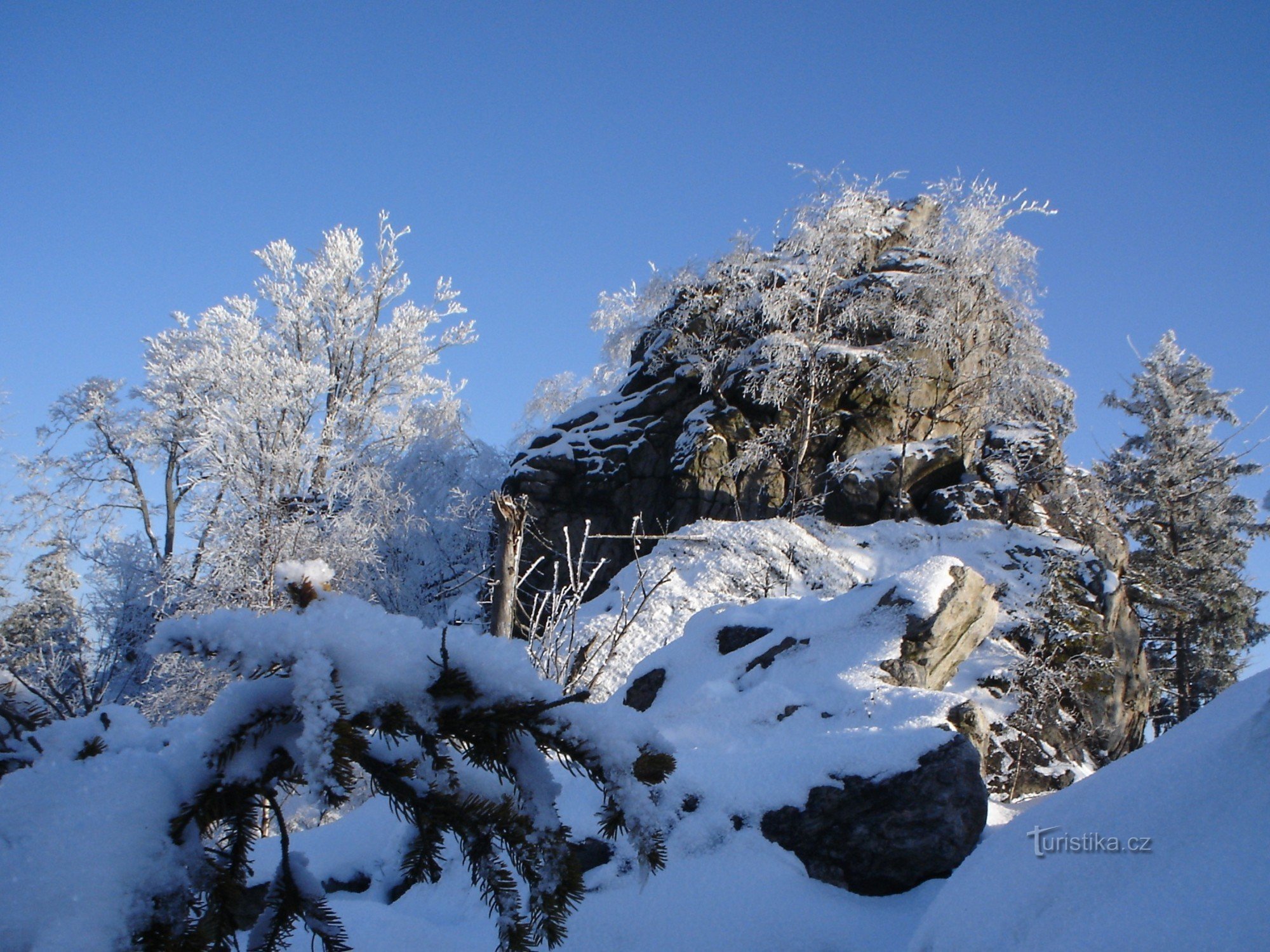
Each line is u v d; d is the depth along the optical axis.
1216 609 22.80
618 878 4.34
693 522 15.95
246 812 1.63
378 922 3.91
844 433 16.73
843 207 18.30
